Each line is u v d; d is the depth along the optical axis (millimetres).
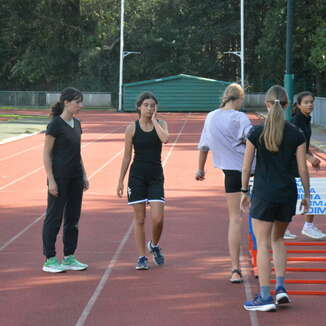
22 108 84250
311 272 10820
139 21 90312
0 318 8633
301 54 72625
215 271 10914
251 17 88500
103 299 9422
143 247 11047
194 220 15328
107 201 17922
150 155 10953
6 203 17703
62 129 10797
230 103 10273
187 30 89250
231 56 91062
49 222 10875
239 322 8445
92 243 12945
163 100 80000
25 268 11141
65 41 92938
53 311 8906
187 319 8562
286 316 8680
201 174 10859
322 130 44250
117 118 63844
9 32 92312
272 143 8695
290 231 13883
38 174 23688
